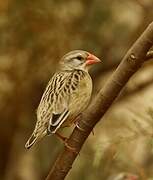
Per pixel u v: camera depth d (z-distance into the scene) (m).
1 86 13.45
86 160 11.30
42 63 13.03
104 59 13.53
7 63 13.19
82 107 7.84
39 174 14.03
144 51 6.03
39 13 12.77
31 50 12.92
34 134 7.30
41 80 13.49
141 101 12.79
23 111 13.84
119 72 6.14
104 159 8.70
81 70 8.39
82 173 11.65
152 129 8.41
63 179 6.59
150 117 8.60
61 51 12.88
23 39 12.81
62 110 7.52
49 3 12.79
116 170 9.16
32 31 12.79
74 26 13.05
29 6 12.73
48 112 7.45
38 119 7.45
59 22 12.86
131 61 6.07
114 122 10.80
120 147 8.29
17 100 13.66
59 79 7.97
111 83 6.18
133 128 8.80
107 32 13.44
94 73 13.66
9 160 14.44
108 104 6.26
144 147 9.61
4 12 12.80
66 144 6.47
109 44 13.47
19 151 14.27
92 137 11.20
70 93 7.70
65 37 12.90
